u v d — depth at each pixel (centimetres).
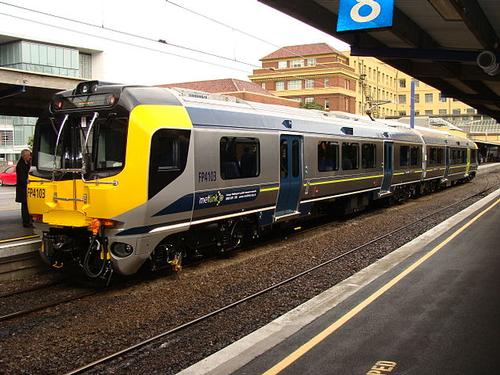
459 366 483
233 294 820
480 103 2900
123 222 809
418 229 1438
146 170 823
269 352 524
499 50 1273
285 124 1237
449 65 1619
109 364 550
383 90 9344
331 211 1616
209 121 972
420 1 1036
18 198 1159
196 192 930
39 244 955
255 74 8262
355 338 560
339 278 901
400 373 470
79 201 834
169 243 922
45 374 532
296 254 1127
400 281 806
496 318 621
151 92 878
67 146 877
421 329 585
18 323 697
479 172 5288
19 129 7188
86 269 845
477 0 1009
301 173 1302
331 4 1113
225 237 1066
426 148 2422
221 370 482
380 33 1259
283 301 769
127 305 770
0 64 5603
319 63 7900
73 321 701
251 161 1098
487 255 1000
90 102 861
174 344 604
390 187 1972
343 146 1534
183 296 813
